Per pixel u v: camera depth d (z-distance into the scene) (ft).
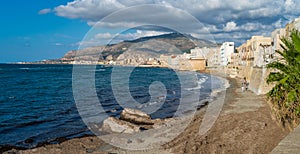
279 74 39.32
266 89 113.80
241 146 39.60
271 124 47.52
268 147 37.35
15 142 50.44
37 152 42.96
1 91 153.69
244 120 54.70
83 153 42.65
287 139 19.60
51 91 151.94
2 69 420.77
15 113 84.74
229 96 112.78
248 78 177.78
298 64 36.68
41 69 426.51
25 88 170.50
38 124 66.59
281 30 114.32
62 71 374.02
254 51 175.01
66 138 52.85
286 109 39.29
